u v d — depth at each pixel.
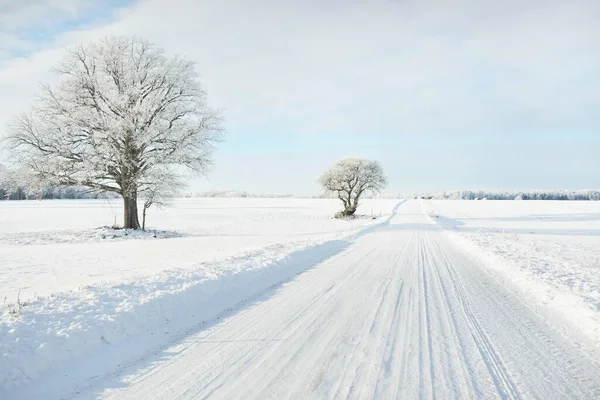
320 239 18.75
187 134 25.67
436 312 6.47
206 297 7.01
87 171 23.22
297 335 5.30
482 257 13.41
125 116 23.20
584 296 6.89
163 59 26.03
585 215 50.28
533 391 3.71
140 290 6.64
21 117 23.30
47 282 8.32
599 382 3.93
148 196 25.94
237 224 39.12
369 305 6.90
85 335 4.68
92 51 24.92
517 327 5.71
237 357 4.51
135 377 3.98
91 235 23.03
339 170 54.38
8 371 3.74
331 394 3.60
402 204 88.88
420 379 3.95
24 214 46.19
